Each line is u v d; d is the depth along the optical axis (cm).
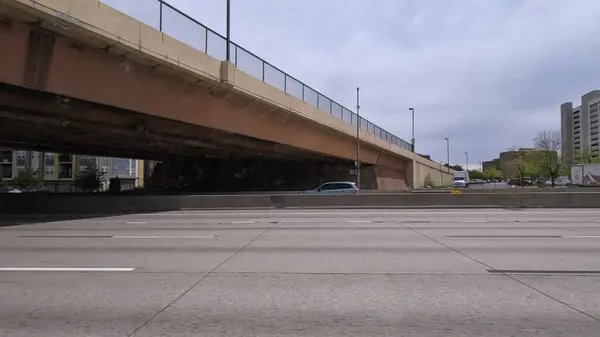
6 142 3712
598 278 795
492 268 884
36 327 555
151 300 666
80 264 945
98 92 1914
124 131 2894
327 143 4431
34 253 1094
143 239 1350
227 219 2072
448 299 665
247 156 4984
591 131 13250
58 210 2661
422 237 1362
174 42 2098
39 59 1677
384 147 5797
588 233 1451
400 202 2811
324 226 1716
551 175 8538
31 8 1486
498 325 555
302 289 727
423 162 8525
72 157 10419
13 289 733
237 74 2541
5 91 1906
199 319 581
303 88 3516
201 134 3192
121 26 1806
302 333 531
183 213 2491
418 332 533
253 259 996
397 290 718
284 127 3519
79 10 1633
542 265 913
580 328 543
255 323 566
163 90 2266
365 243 1239
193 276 823
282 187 5809
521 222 1842
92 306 638
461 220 1950
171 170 5903
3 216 2383
